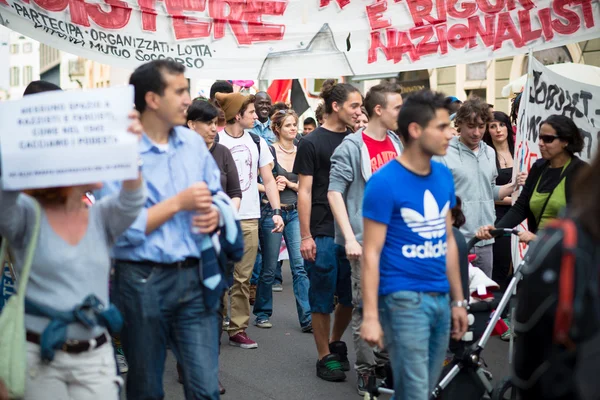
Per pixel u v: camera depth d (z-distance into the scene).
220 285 3.84
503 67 19.11
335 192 5.39
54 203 3.26
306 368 6.35
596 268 2.43
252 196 6.88
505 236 7.05
